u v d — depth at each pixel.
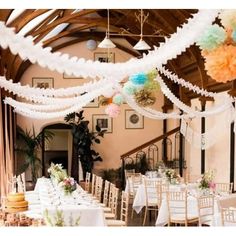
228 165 10.81
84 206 6.83
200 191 8.37
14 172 13.05
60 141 16.59
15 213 6.48
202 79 11.51
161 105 15.50
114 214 7.83
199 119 12.77
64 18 11.19
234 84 9.65
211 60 3.26
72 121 15.05
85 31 15.03
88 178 12.45
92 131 15.44
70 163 16.48
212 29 3.22
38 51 1.97
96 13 13.48
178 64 13.49
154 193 10.07
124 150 15.66
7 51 10.41
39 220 5.71
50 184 9.90
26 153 14.38
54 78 15.12
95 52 15.31
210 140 11.33
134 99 6.88
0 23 1.81
